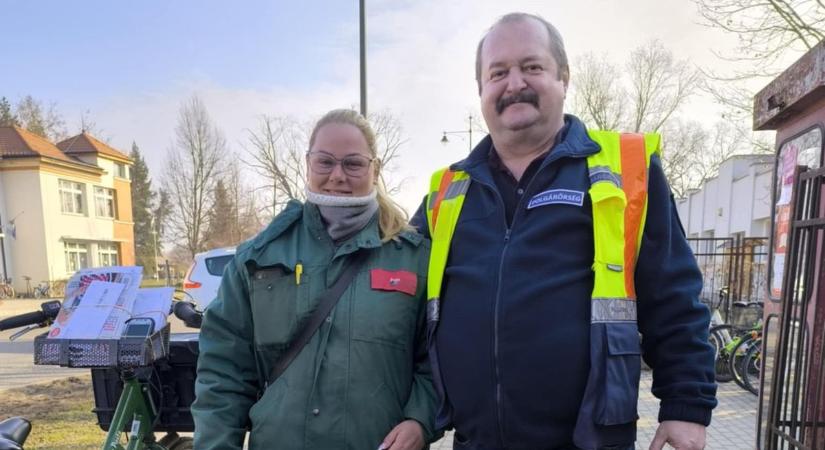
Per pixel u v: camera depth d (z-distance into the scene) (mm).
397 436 1771
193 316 2951
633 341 1586
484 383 1652
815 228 2020
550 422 1607
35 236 29078
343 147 1928
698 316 1621
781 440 2223
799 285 2137
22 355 9633
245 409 1921
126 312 2695
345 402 1757
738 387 7148
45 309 2809
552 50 1818
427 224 2062
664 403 1627
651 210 1672
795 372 2080
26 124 50094
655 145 1744
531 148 1819
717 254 9938
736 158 20750
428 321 1845
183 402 3119
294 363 1812
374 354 1800
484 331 1658
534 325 1602
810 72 2070
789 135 2455
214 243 34188
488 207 1806
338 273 1877
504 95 1776
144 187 62906
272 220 2018
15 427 2328
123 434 3096
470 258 1765
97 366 2572
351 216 1919
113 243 35219
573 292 1610
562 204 1673
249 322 1938
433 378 1837
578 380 1583
